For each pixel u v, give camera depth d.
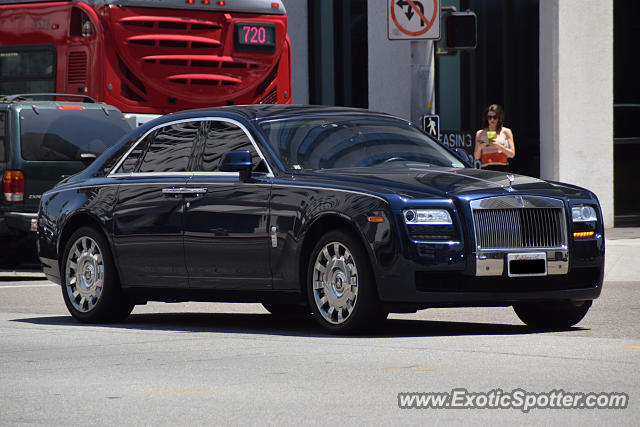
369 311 20.73
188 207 23.23
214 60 41.22
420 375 16.42
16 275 37.06
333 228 21.41
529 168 51.25
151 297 24.16
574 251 21.52
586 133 50.91
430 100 35.47
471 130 51.94
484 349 18.92
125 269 24.34
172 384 16.17
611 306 26.64
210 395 15.25
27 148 36.94
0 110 37.22
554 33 49.81
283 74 43.16
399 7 34.88
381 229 20.44
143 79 39.97
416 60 35.44
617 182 52.19
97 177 25.39
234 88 41.75
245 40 41.84
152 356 18.95
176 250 23.44
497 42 51.56
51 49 40.47
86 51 39.59
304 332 22.31
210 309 28.47
